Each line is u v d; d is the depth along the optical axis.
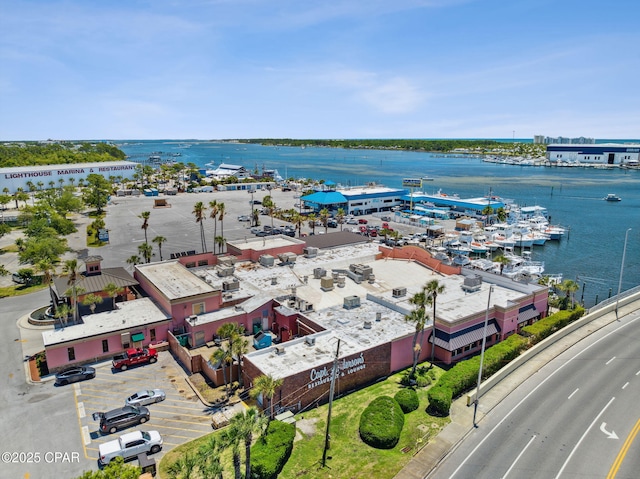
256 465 36.44
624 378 53.81
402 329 58.31
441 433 43.78
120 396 49.91
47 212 141.38
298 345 53.66
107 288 64.19
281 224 153.50
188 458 34.25
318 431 43.88
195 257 81.94
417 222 154.75
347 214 174.75
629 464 38.91
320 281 74.44
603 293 96.25
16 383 52.31
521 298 65.88
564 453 40.47
